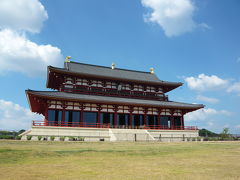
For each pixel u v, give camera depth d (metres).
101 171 13.02
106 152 21.97
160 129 53.56
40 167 14.16
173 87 65.19
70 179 10.84
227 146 31.55
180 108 57.69
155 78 72.25
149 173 12.52
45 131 42.84
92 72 61.94
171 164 15.90
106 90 57.53
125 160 17.81
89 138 44.50
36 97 45.56
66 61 65.31
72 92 52.84
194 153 22.94
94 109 51.00
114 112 52.78
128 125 53.72
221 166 15.10
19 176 11.43
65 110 48.47
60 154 19.97
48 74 54.66
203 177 11.48
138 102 53.78
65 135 44.16
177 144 34.78
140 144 33.19
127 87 60.56
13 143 28.48
